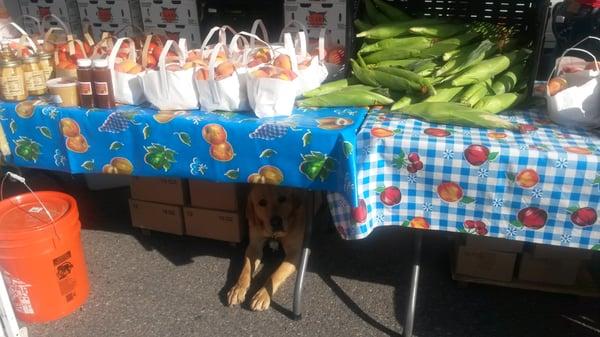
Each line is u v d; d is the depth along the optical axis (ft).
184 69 6.83
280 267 8.46
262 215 8.41
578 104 6.34
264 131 6.32
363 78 7.50
